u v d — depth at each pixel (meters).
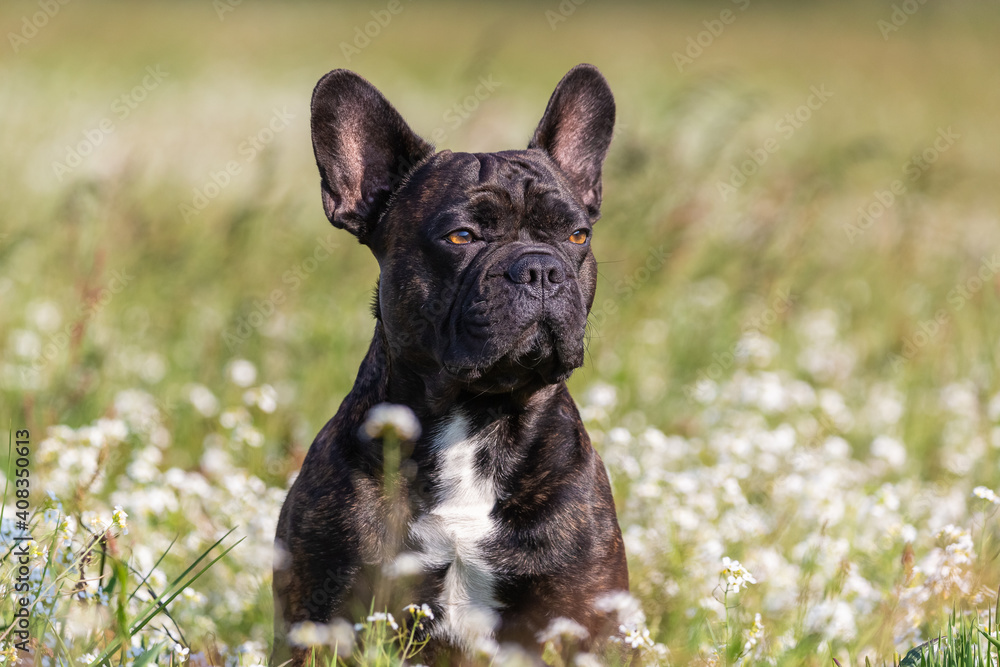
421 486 6.27
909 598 6.32
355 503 6.12
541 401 6.39
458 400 6.29
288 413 10.45
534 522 6.19
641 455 8.97
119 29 34.28
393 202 6.80
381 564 6.08
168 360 11.67
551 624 6.07
